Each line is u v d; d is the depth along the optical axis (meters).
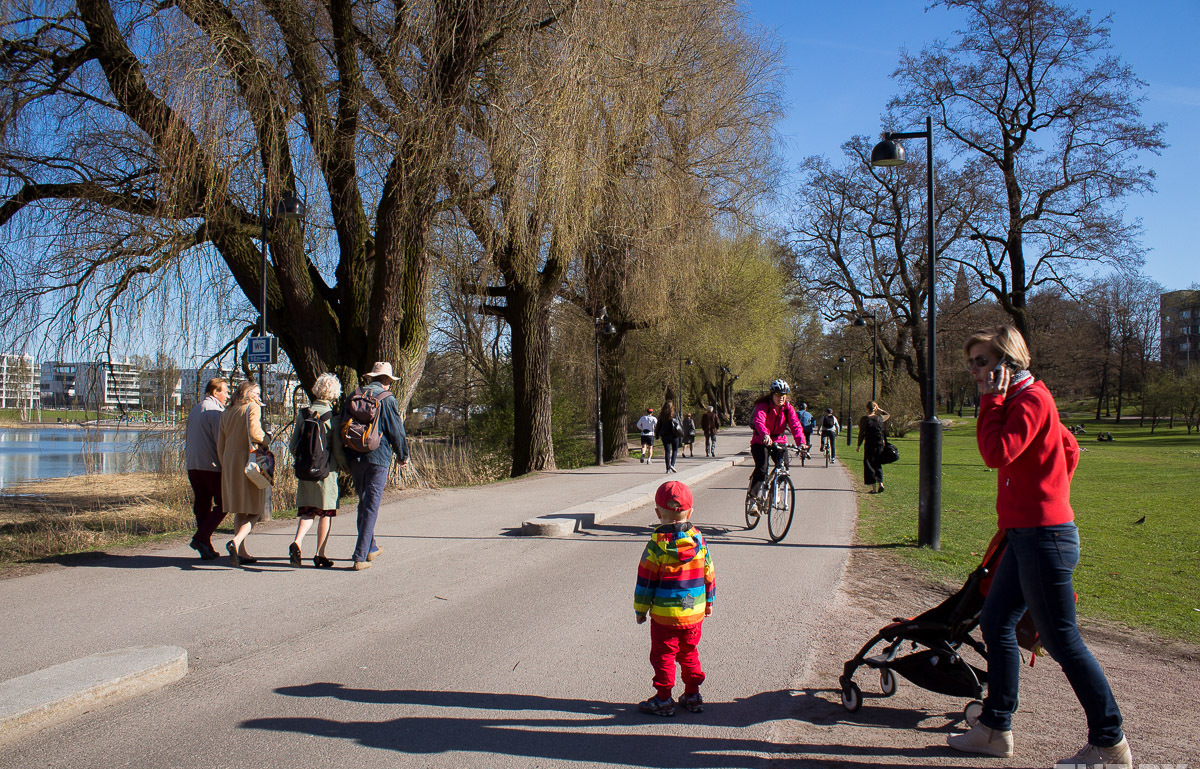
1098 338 67.31
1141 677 4.72
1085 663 3.18
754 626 5.42
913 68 35.31
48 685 3.81
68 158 11.53
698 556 3.88
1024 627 3.49
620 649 4.84
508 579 6.72
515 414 19.72
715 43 17.80
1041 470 3.26
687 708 3.91
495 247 14.54
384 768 3.24
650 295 19.55
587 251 18.64
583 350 28.38
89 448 13.48
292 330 12.80
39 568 6.86
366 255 13.82
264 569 6.91
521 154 12.59
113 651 4.37
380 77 12.16
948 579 7.02
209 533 7.24
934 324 8.84
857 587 6.65
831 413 24.38
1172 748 3.60
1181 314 65.81
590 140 13.95
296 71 11.48
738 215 20.48
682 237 18.77
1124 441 45.22
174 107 9.90
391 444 7.12
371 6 12.62
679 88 17.34
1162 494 15.83
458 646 4.88
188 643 4.86
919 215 37.75
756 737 3.60
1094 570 7.88
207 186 10.52
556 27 12.95
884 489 15.99
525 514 10.59
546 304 19.47
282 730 3.61
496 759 3.33
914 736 3.65
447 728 3.65
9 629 5.05
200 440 7.15
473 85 12.91
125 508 14.87
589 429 31.95
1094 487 17.50
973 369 3.48
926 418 8.79
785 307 34.59
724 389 62.94
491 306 20.48
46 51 10.74
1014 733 3.74
